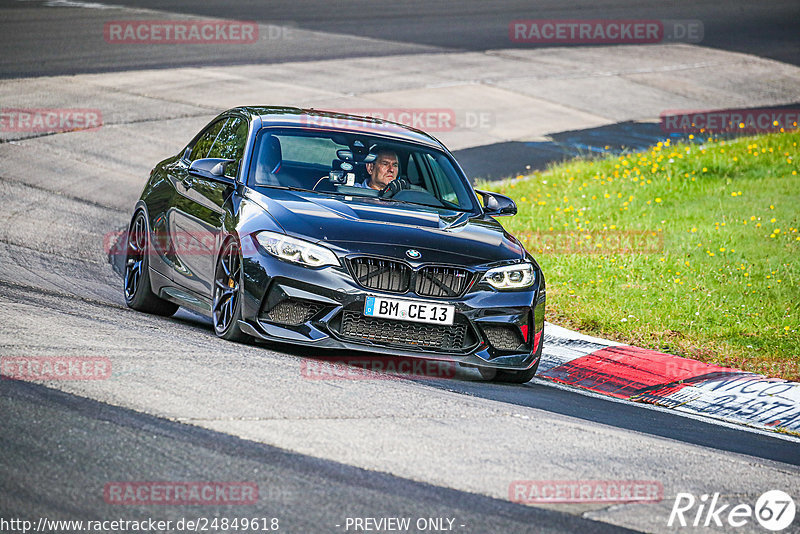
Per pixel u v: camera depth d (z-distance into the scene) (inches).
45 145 2146.9
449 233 1019.3
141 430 673.6
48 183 1873.8
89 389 746.2
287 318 944.9
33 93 2593.5
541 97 3223.4
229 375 833.5
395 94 3029.0
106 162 2090.3
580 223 1895.9
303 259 941.8
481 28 4343.0
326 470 642.8
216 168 1058.7
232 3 4456.2
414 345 959.0
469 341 979.9
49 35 3388.3
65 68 2925.7
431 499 617.9
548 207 2036.2
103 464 610.5
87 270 1362.0
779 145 2630.4
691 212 2014.0
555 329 1290.6
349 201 1040.8
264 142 1101.7
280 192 1037.8
